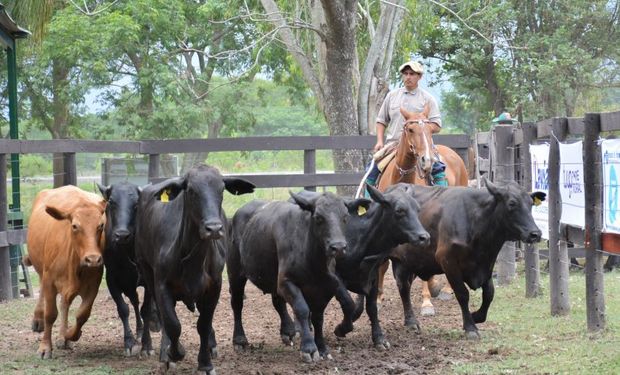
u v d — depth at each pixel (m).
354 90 24.59
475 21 31.44
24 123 39.38
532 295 12.73
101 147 15.25
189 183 8.01
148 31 31.14
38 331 11.34
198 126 33.69
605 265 15.62
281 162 41.84
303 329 9.15
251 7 28.30
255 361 9.51
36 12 19.17
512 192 10.04
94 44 29.03
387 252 9.94
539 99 31.95
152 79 30.94
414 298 13.38
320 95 23.30
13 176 15.55
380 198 9.76
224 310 12.89
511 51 31.45
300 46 24.86
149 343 9.90
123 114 32.12
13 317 12.59
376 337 9.91
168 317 8.53
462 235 10.29
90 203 9.46
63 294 9.86
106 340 10.88
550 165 11.23
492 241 10.26
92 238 9.31
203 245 8.27
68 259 9.66
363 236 9.79
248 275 10.11
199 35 33.12
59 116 34.78
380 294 12.79
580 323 10.57
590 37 32.84
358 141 16.55
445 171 13.42
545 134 12.16
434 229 10.63
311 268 9.09
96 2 31.64
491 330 10.60
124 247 9.83
